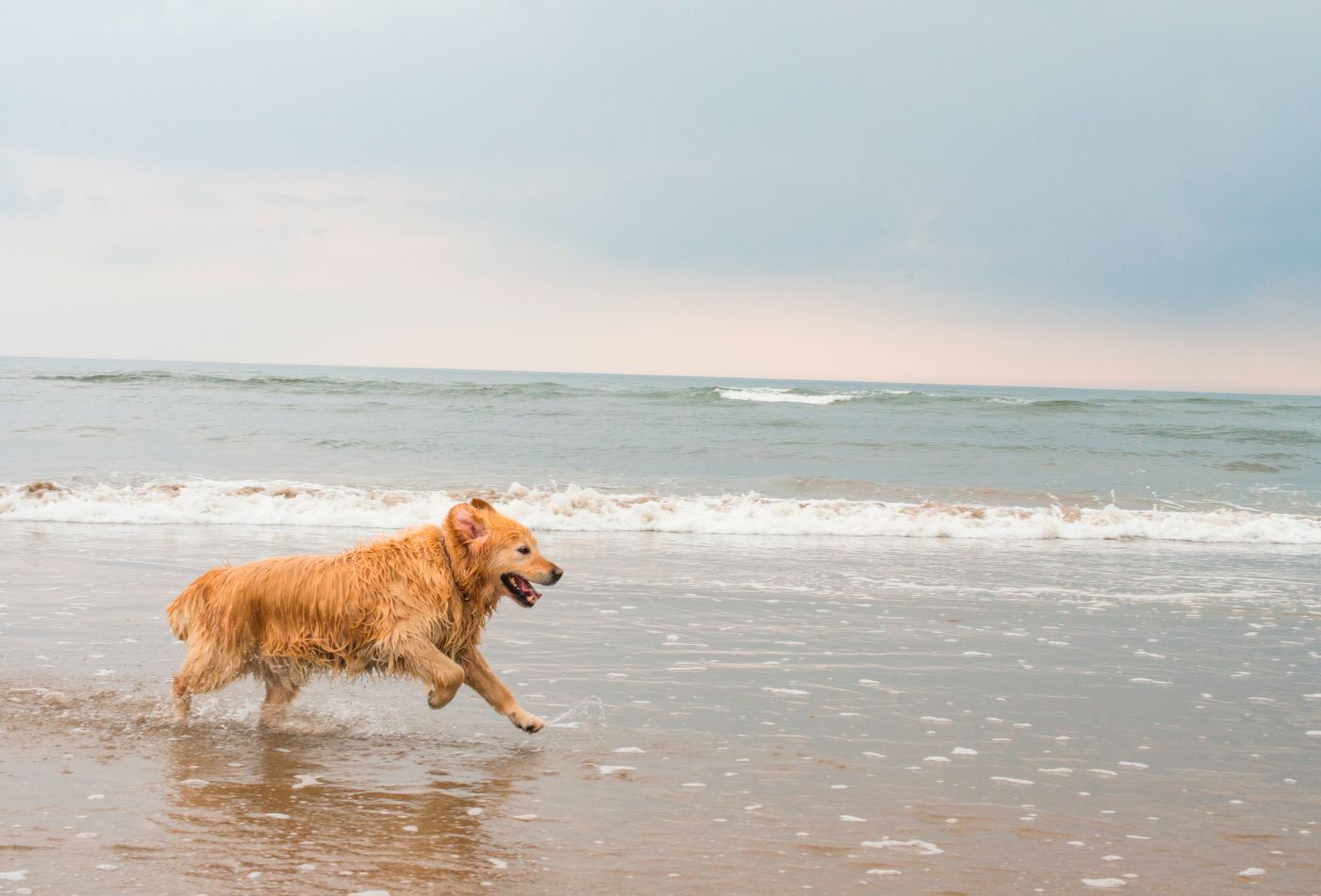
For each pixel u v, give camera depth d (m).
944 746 5.65
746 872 3.93
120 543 12.09
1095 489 21.73
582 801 4.70
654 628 8.48
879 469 24.58
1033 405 48.47
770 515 16.19
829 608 9.55
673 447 27.44
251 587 5.77
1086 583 11.48
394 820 4.41
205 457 22.22
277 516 14.89
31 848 3.95
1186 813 4.71
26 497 15.12
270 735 5.68
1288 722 6.28
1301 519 17.52
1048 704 6.56
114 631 7.70
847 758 5.40
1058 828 4.49
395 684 6.82
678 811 4.59
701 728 5.89
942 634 8.59
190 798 4.59
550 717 6.09
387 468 21.61
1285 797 4.96
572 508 15.95
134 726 5.68
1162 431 35.03
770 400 46.91
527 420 34.28
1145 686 7.07
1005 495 20.42
